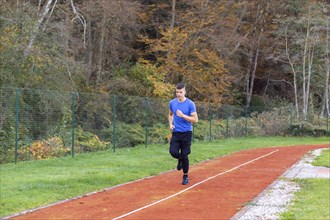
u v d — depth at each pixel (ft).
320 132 119.14
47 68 63.82
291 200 30.76
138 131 72.74
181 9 121.49
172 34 110.11
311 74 140.26
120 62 108.17
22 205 28.91
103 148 64.13
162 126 78.59
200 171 46.68
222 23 120.67
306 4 133.18
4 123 50.98
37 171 43.14
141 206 29.22
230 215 26.84
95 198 31.83
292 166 51.49
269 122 117.50
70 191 33.73
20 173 41.68
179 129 35.91
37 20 64.59
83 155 56.70
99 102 65.31
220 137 94.94
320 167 50.57
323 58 139.13
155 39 113.39
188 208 28.66
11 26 61.41
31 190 33.42
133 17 100.32
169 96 100.42
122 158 54.85
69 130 61.16
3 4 60.59
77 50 82.84
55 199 31.12
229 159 59.67
